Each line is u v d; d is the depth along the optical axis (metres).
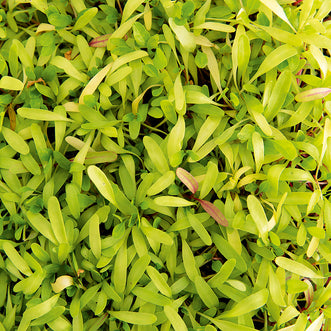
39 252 0.24
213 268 0.25
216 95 0.26
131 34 0.26
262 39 0.26
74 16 0.27
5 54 0.26
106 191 0.24
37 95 0.25
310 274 0.25
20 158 0.25
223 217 0.25
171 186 0.25
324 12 0.26
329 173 0.26
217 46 0.26
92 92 0.25
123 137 0.25
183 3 0.26
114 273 0.25
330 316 0.25
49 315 0.24
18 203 0.25
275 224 0.25
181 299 0.25
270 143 0.25
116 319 0.25
